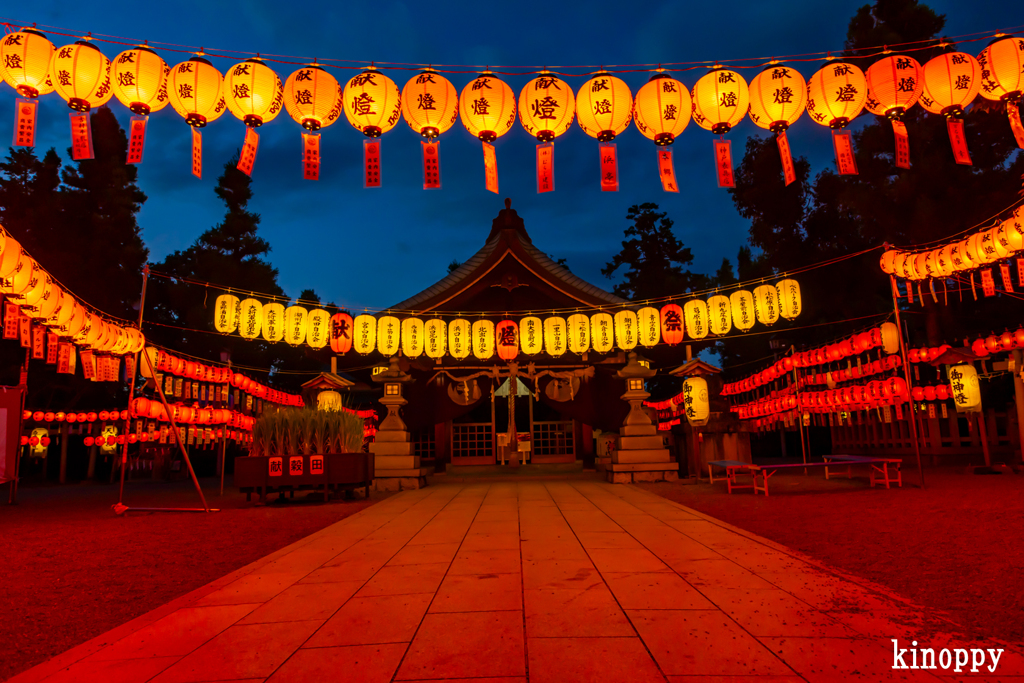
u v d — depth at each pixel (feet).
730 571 16.39
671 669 9.79
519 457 59.00
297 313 41.16
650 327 42.24
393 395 48.73
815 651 10.53
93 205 75.36
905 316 64.95
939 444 58.18
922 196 54.29
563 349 44.01
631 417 49.19
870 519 25.20
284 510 33.96
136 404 43.19
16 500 46.75
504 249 51.03
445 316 50.55
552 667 9.93
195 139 18.72
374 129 19.81
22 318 28.37
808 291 66.80
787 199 67.62
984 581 14.97
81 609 14.87
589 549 19.70
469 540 21.94
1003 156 54.65
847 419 56.80
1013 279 55.72
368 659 10.51
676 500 34.83
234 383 50.19
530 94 19.75
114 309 74.74
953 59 18.13
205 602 14.37
